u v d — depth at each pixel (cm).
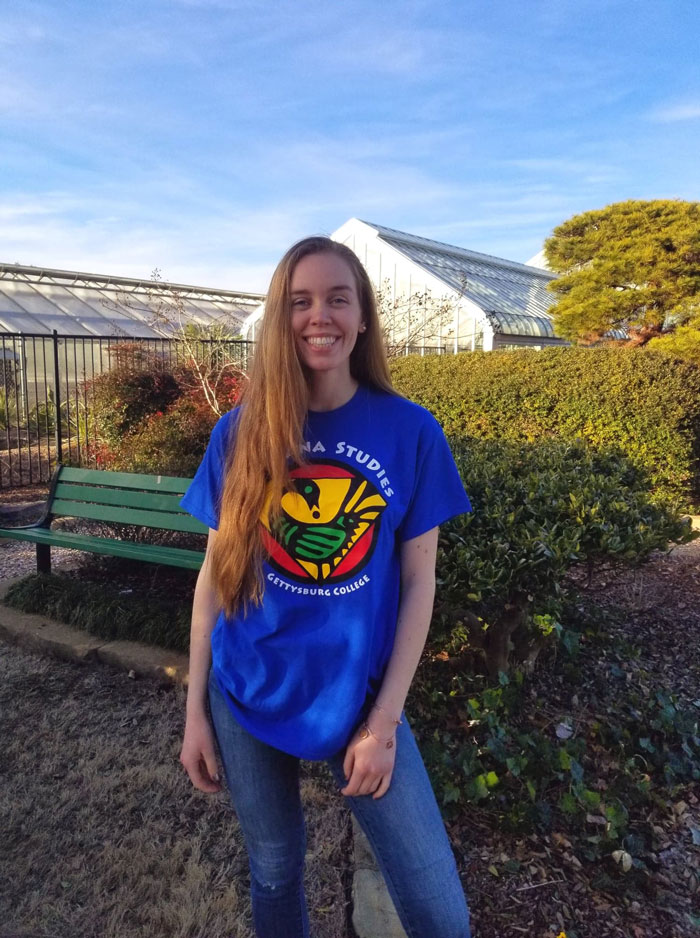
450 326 1916
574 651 298
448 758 240
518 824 219
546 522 275
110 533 462
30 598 389
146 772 255
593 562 296
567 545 256
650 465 673
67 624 371
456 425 814
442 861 129
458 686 289
